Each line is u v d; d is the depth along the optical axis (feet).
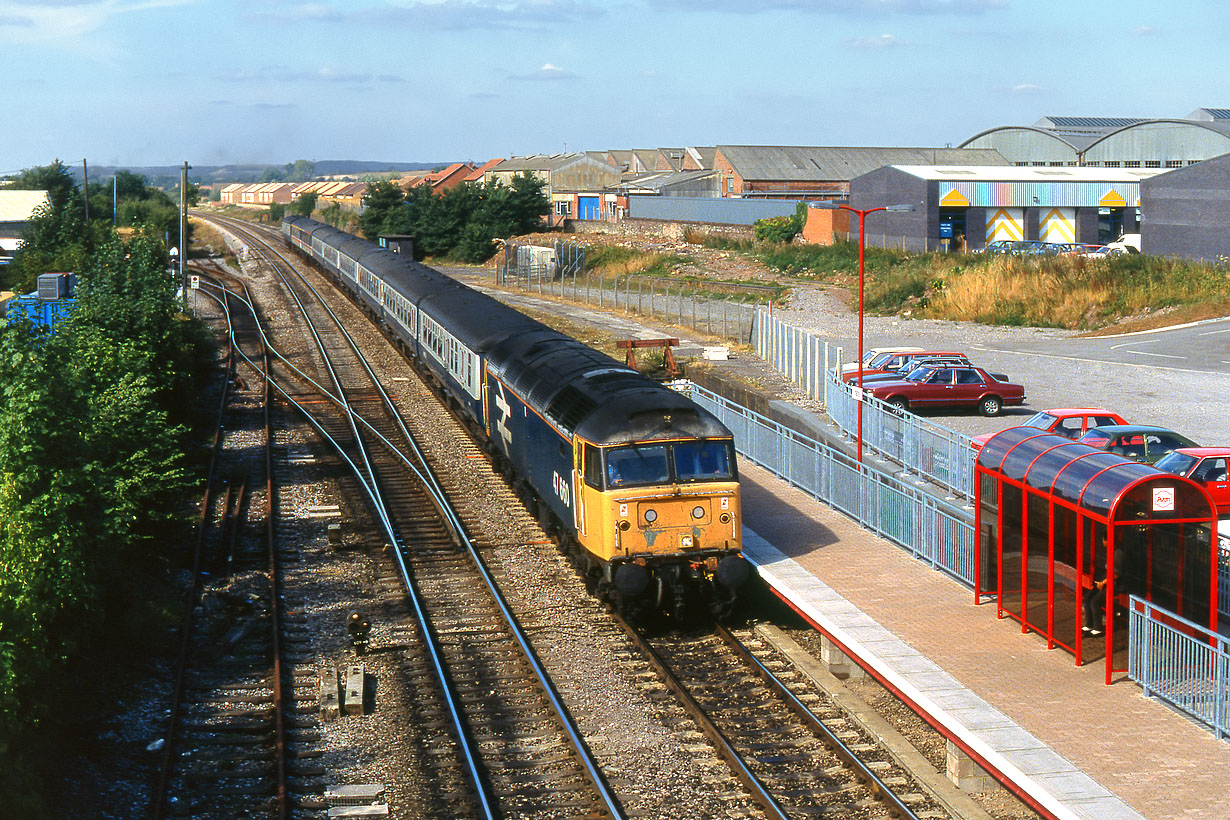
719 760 45.01
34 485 52.47
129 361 90.43
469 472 94.02
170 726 47.47
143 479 72.02
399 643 58.13
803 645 58.49
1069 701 43.45
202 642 58.59
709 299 203.31
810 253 231.71
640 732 47.55
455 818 40.68
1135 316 170.30
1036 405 117.50
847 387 104.83
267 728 48.55
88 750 44.78
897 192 237.25
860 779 43.21
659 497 59.00
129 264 125.49
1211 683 40.83
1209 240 199.00
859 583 58.65
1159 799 35.58
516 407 79.92
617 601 60.59
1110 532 45.34
